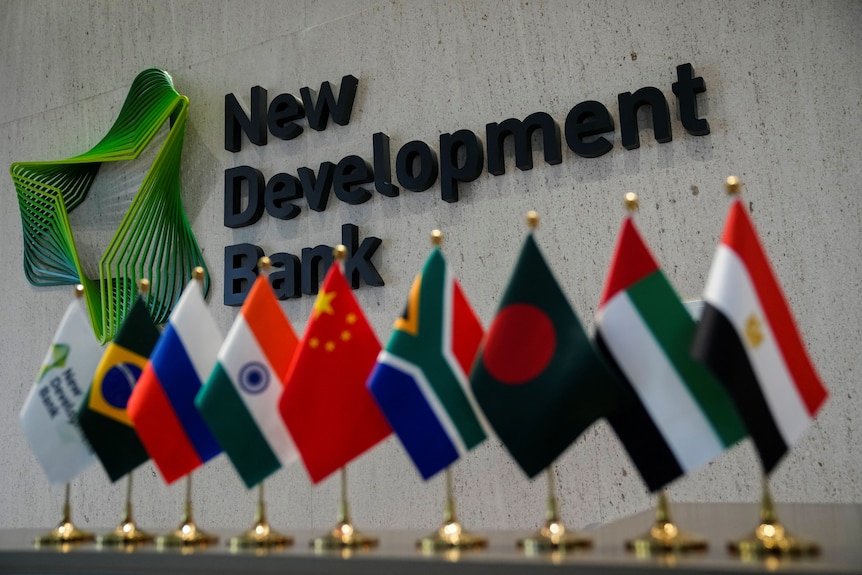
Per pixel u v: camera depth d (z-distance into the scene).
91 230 3.74
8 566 1.59
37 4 4.15
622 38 2.81
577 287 2.74
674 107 2.69
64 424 1.89
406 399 1.49
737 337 1.24
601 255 2.72
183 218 3.47
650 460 1.33
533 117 2.85
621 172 2.73
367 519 2.96
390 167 3.13
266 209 3.31
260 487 1.65
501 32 3.02
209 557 1.41
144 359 1.90
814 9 2.55
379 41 3.25
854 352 2.37
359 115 3.23
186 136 3.58
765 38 2.60
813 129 2.50
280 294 3.19
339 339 1.62
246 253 3.29
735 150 2.58
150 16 3.82
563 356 1.37
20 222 3.94
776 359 1.28
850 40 2.49
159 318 3.47
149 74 3.58
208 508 3.24
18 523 3.65
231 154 3.48
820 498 2.36
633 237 1.40
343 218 3.18
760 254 1.32
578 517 2.65
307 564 1.32
